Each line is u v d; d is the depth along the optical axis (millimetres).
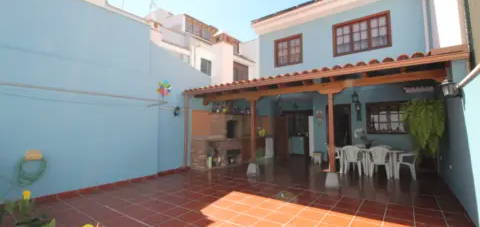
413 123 5629
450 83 4164
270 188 5867
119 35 6703
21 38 4992
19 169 4812
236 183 6422
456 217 3879
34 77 5109
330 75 5391
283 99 11305
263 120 10750
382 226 3641
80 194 5543
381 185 5879
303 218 4008
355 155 7094
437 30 5797
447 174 5664
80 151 5758
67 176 5516
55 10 5500
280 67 10062
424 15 7000
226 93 8320
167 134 7988
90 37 6070
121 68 6684
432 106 5438
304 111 11758
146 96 7285
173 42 12648
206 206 4652
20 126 4906
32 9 5168
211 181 6688
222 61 12016
